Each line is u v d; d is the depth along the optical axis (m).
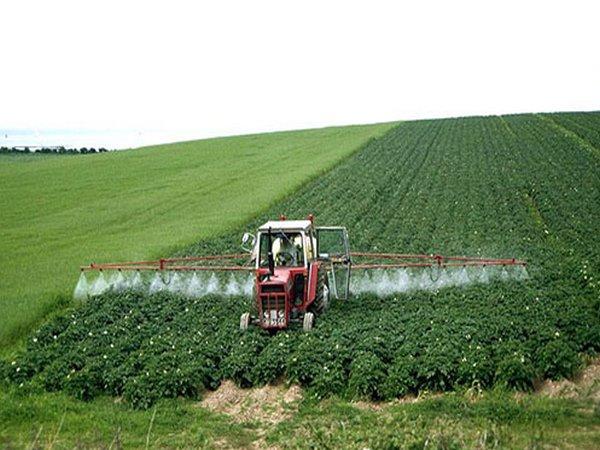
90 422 14.25
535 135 64.31
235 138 85.25
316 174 48.84
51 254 30.31
